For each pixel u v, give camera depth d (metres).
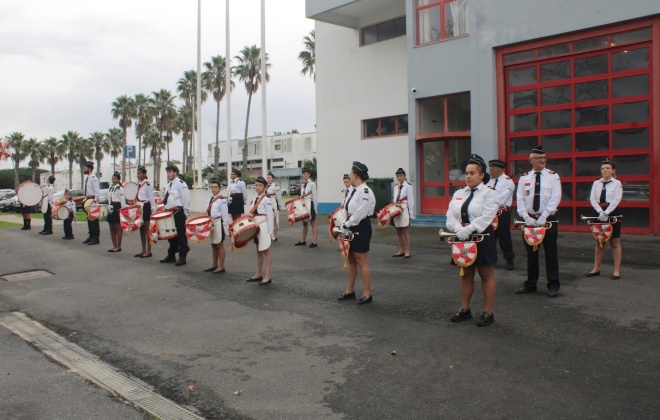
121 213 11.59
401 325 6.29
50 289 9.27
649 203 12.14
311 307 7.33
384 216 10.50
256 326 6.58
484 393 4.36
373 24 20.36
